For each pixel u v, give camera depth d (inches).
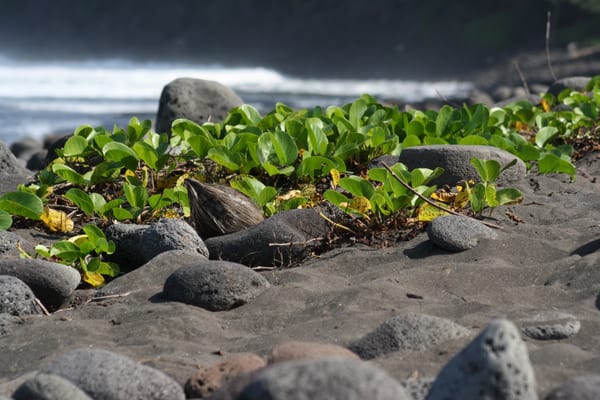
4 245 216.7
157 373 130.3
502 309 163.6
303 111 322.7
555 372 129.4
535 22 1999.3
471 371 108.8
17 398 120.6
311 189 249.3
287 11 2501.2
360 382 99.7
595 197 252.8
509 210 237.6
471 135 281.6
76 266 212.7
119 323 171.5
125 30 2800.2
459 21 2162.9
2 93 1406.3
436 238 203.5
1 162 328.5
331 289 186.5
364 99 364.5
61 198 263.6
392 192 231.1
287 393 99.0
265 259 209.5
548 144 318.3
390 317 162.2
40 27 3031.5
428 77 2095.2
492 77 1871.3
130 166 260.2
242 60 2509.8
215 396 115.7
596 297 170.7
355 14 2349.9
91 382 126.4
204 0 2674.7
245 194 242.4
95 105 1214.3
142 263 217.8
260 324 167.8
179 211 252.8
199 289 178.5
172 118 385.1
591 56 1785.2
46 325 170.2
